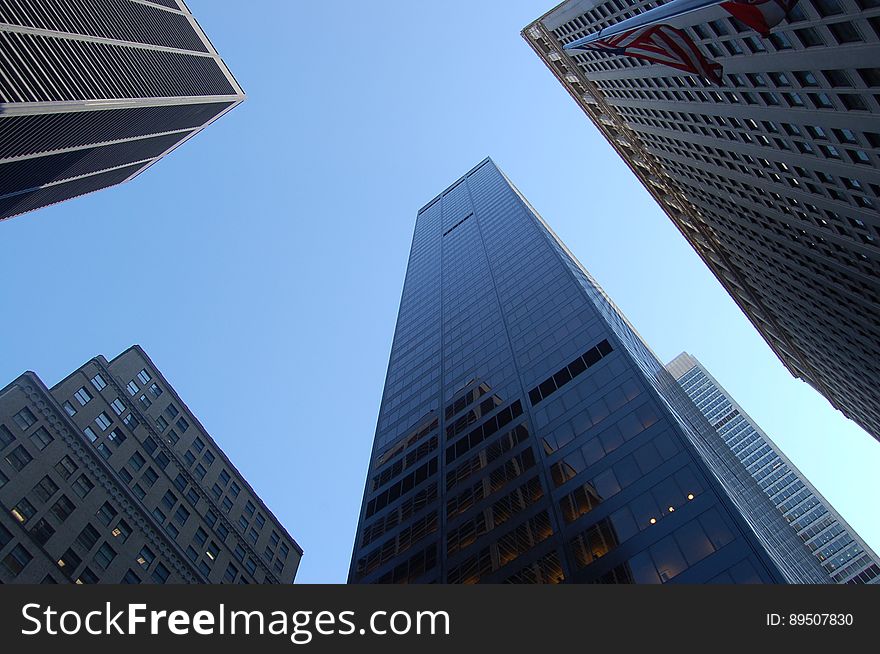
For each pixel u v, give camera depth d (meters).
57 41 74.62
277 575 84.75
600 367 56.28
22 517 55.50
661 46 35.38
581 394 54.41
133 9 98.12
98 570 58.59
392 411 81.56
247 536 83.44
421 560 50.00
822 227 64.00
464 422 64.81
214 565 74.19
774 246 81.12
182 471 78.50
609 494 42.00
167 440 79.94
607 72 84.31
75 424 66.56
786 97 50.81
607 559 37.16
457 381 74.38
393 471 67.75
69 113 74.19
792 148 55.78
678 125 75.31
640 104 81.00
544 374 61.53
